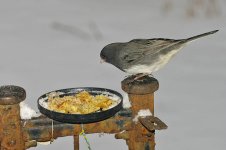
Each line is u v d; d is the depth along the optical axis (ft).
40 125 17.25
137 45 23.03
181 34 50.14
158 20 54.44
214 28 51.42
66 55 45.98
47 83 39.32
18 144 17.15
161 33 50.85
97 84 38.75
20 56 45.85
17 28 53.16
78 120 16.81
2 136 17.06
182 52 45.55
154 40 23.08
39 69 42.65
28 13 57.72
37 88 38.24
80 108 17.84
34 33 51.85
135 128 18.10
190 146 29.66
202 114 33.63
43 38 50.37
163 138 30.63
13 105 16.84
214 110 34.30
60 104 17.99
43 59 45.11
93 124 17.61
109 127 17.83
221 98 36.19
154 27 52.47
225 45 47.09
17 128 17.06
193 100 35.91
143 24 53.26
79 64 43.52
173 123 32.40
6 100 16.66
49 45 48.60
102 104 18.01
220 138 30.60
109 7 59.31
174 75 40.50
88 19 55.11
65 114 16.80
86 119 16.83
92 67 42.70
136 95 17.95
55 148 28.76
